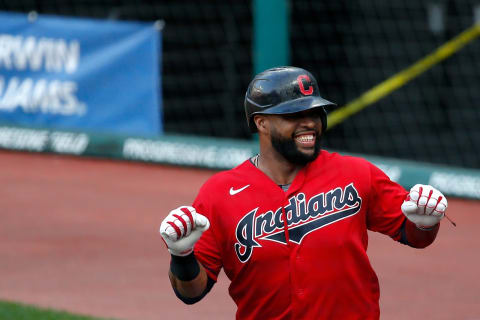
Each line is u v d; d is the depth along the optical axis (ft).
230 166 135.85
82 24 147.13
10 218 110.01
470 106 173.06
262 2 129.70
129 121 145.69
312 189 41.70
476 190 119.14
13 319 72.38
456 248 95.61
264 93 41.55
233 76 170.19
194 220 39.04
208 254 42.42
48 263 91.45
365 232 42.50
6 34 153.69
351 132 169.58
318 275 40.98
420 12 171.83
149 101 143.84
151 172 137.49
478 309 76.59
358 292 41.42
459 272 87.25
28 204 117.29
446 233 101.86
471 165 162.30
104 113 147.33
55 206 116.06
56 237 101.35
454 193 120.57
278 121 41.32
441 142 169.58
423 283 83.87
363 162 42.78
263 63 130.52
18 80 153.89
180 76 171.94
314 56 169.89
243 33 169.68
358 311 41.47
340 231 41.16
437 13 171.83
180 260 40.16
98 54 146.61
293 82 41.42
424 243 42.14
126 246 97.35
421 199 39.17
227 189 42.32
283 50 130.82
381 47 171.53
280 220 41.42
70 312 75.56
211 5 170.19
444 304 77.97
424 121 172.76
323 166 42.34
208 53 171.12
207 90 171.32
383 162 126.52
